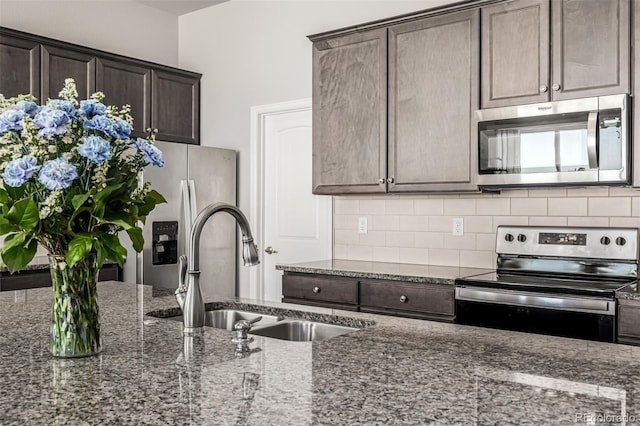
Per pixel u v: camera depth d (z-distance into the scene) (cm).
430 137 320
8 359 125
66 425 86
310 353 129
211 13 470
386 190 338
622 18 259
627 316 229
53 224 121
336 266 346
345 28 351
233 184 442
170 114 448
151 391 102
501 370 115
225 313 212
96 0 431
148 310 188
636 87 257
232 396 99
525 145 284
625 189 289
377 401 96
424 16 321
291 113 425
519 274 299
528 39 286
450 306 281
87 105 124
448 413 90
